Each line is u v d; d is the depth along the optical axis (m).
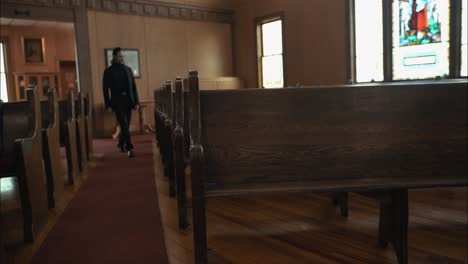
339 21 8.27
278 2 9.54
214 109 1.49
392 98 1.54
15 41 10.81
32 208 2.36
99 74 8.66
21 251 2.18
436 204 2.71
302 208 2.79
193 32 10.12
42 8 7.86
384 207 1.99
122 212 2.81
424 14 6.93
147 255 2.03
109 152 5.93
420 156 1.58
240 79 10.57
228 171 1.53
